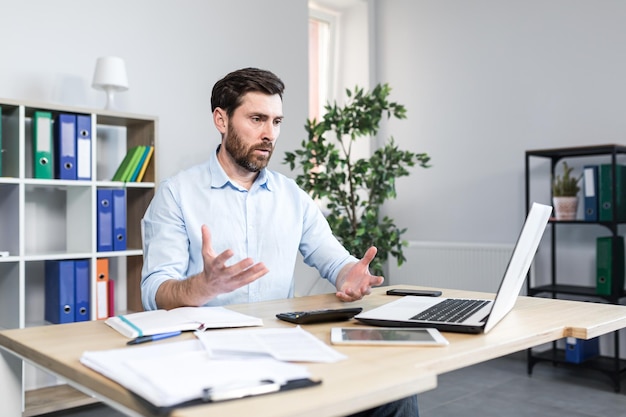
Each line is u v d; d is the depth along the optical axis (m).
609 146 3.07
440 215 4.30
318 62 4.71
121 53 3.20
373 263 3.52
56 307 2.67
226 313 1.22
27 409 2.39
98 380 0.79
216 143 3.61
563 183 3.36
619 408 2.72
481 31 4.08
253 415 0.64
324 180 3.48
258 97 1.59
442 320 1.14
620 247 3.21
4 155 2.67
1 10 2.80
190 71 3.49
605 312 1.33
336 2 4.59
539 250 3.76
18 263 2.51
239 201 1.71
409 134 4.47
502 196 3.97
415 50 4.46
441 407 2.74
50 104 2.61
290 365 0.81
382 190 3.56
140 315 1.20
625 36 3.42
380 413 1.32
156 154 2.91
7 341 1.08
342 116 3.49
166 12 3.39
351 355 0.92
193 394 0.68
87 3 3.07
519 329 1.13
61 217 2.98
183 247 1.59
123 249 2.82
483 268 3.91
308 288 4.13
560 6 3.69
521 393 2.95
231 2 3.70
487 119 4.05
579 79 3.61
